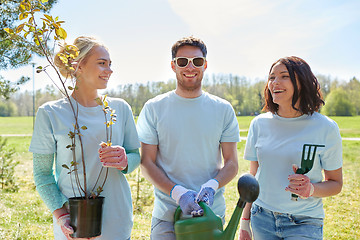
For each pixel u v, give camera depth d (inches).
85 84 86.1
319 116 96.2
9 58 223.1
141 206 253.1
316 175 93.7
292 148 94.0
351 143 678.5
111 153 79.4
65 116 84.7
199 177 98.4
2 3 226.7
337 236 196.2
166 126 99.0
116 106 90.6
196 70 97.3
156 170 96.8
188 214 83.7
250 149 104.3
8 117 2484.0
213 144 100.1
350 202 261.9
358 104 1979.6
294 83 93.0
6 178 314.7
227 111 102.8
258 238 97.3
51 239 182.9
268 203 95.9
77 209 75.1
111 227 85.1
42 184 83.1
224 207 100.9
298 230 91.1
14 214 225.9
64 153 84.4
